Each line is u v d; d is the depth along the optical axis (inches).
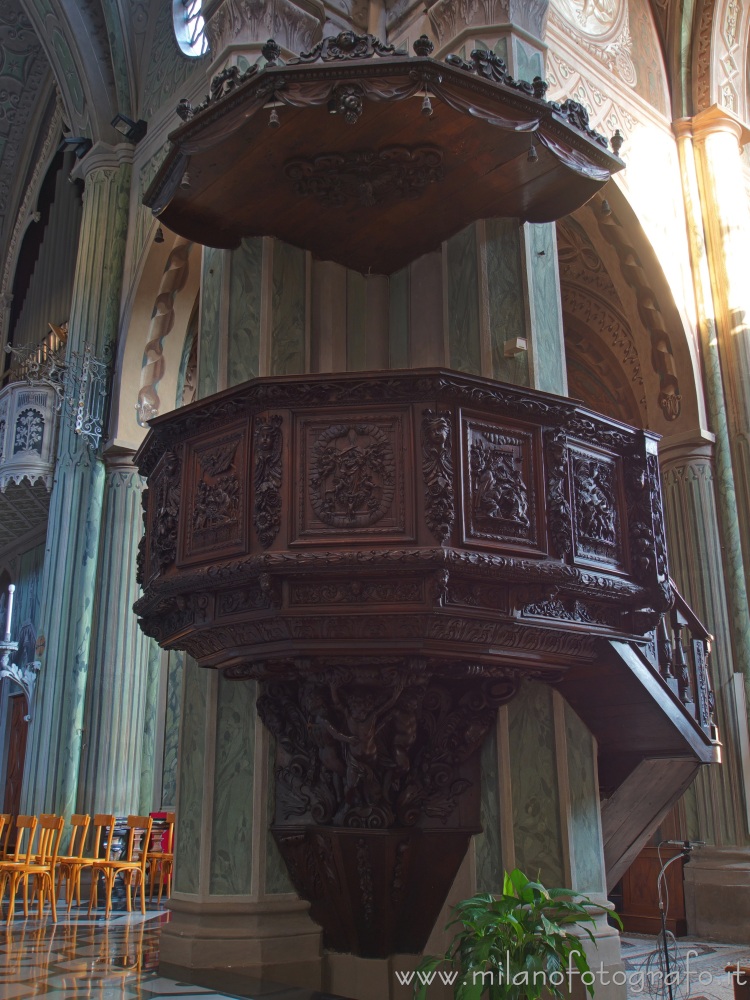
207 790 265.6
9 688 707.4
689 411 449.1
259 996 221.3
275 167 265.1
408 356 307.0
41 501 642.8
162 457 262.1
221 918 254.5
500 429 231.8
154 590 243.1
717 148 475.5
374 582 214.4
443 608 213.0
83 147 567.8
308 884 262.2
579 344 513.7
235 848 261.4
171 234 490.0
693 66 489.4
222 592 231.8
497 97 242.2
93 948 287.9
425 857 253.6
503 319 285.9
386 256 311.3
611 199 438.0
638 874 423.2
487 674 240.4
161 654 497.0
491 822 252.2
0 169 774.5
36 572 708.7
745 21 502.0
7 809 671.1
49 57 577.6
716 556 433.4
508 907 199.6
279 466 222.5
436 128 251.8
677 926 399.5
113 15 547.5
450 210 289.6
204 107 243.9
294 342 296.8
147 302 511.5
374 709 235.3
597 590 236.2
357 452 220.8
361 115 244.8
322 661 228.1
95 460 508.7
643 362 468.4
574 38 442.3
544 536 229.6
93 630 490.9
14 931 330.3
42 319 711.7
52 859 373.1
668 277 452.1
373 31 347.6
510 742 256.2
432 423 220.4
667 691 257.0
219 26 327.6
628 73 466.3
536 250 295.7
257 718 269.3
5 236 784.9
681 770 276.4
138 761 476.1
